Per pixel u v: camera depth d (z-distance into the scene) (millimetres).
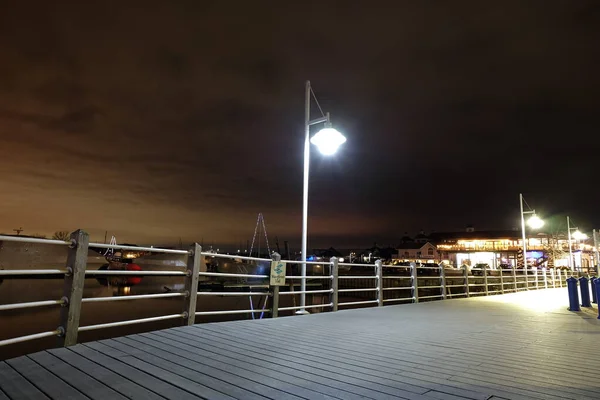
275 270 8492
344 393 3441
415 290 12953
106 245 5309
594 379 3953
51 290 55188
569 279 11320
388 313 9547
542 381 3875
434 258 75438
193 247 6652
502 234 66500
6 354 22312
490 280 33125
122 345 4992
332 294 9930
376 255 100188
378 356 4840
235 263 62438
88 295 51062
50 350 4605
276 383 3684
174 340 5395
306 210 10289
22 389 3350
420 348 5363
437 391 3533
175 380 3693
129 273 5590
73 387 3426
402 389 3576
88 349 4703
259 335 6012
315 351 5035
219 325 6816
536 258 57688
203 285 56938
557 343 5891
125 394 3291
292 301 44344
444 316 9125
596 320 8820
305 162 10648
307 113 10914
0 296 46281
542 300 15039
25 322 31172
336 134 10414
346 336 6164
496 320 8625
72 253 4941
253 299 49562
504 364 4547
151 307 43156
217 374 3922
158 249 5926
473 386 3691
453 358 4805
